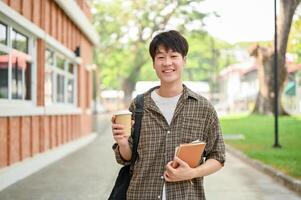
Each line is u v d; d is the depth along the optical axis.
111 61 61.19
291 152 14.07
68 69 18.64
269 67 29.88
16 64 11.37
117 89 77.19
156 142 3.05
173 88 3.10
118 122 3.08
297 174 10.08
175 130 3.04
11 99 10.98
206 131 3.10
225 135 21.47
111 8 53.78
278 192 9.12
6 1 10.10
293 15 19.12
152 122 3.07
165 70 3.09
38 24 12.94
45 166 12.55
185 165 2.89
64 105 17.59
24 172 10.66
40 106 13.17
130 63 61.19
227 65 66.56
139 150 3.09
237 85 61.34
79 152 16.50
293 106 34.53
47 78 14.63
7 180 9.46
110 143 20.53
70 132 18.31
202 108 3.07
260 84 30.42
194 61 67.44
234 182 10.24
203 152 3.14
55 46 14.80
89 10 23.39
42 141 13.51
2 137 10.07
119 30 54.03
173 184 3.02
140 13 50.03
